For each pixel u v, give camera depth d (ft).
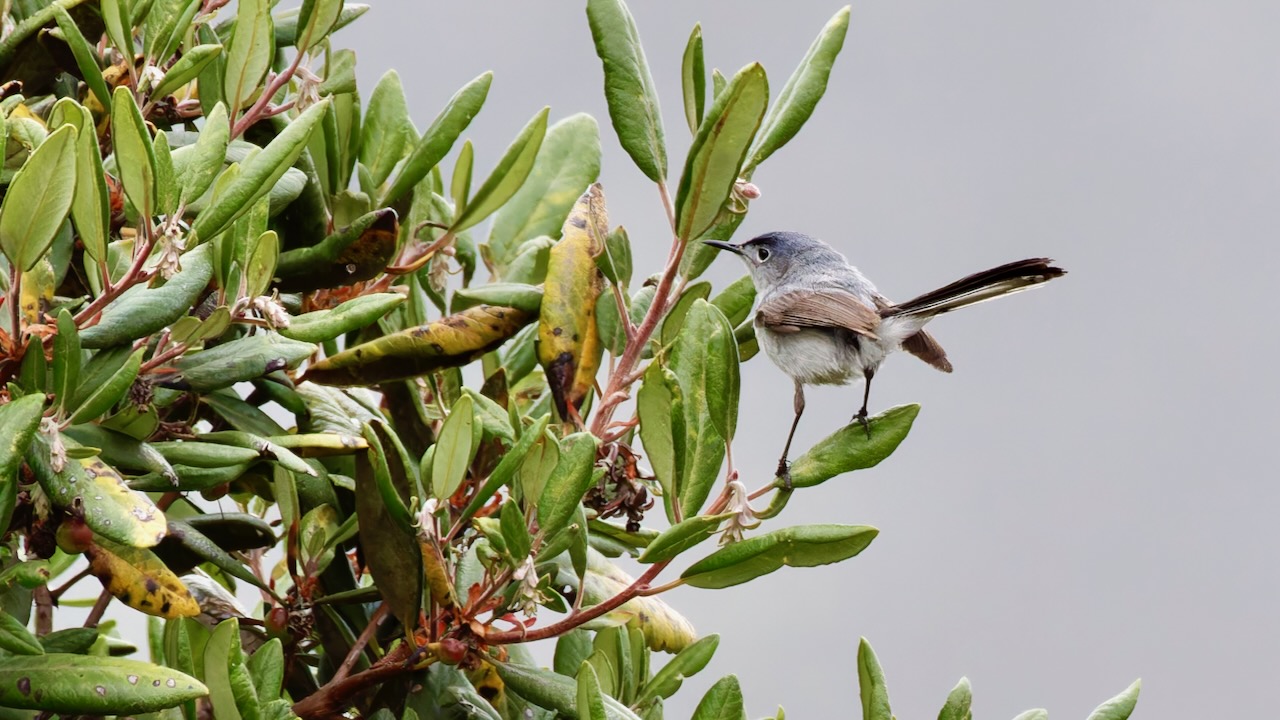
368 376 24.09
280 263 23.26
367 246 23.21
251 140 25.12
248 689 17.24
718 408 21.70
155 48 22.81
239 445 20.92
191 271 20.43
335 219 24.86
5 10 23.53
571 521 21.98
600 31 24.08
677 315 27.09
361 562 25.73
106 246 18.49
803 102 25.20
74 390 18.19
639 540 26.76
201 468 20.74
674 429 21.75
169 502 24.52
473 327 24.66
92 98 23.72
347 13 26.25
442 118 24.22
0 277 19.67
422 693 22.58
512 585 22.06
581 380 25.94
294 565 23.04
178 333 20.59
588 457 21.25
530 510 21.93
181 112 25.21
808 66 25.36
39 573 17.62
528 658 24.53
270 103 26.43
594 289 26.40
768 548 20.38
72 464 17.89
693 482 21.91
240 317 20.97
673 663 23.59
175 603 18.99
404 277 27.17
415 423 25.23
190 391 21.03
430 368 24.31
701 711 21.06
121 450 19.25
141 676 16.81
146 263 20.29
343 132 26.11
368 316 21.66
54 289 20.42
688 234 23.94
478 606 21.54
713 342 21.76
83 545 18.54
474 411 21.76
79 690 16.65
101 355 19.49
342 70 25.52
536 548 21.24
